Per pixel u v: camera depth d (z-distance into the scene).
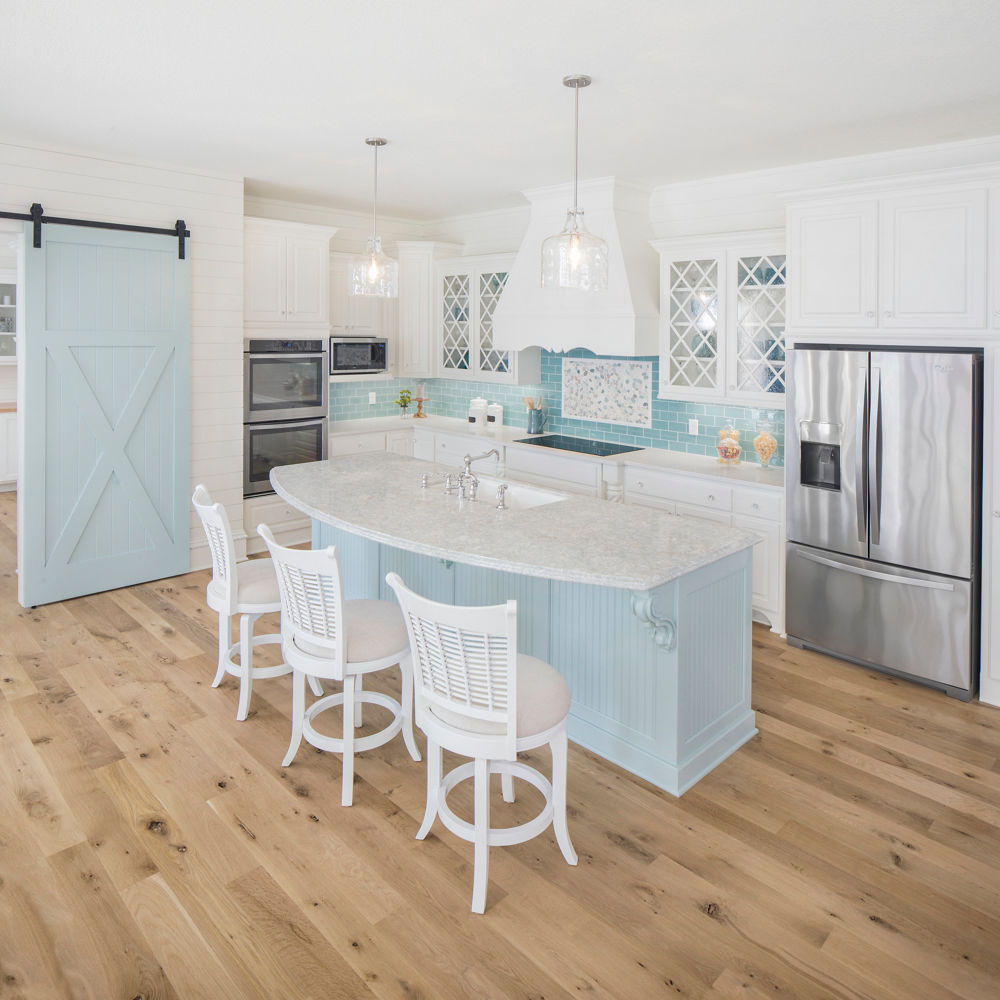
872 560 4.00
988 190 3.49
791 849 2.67
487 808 2.34
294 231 5.84
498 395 6.98
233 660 4.14
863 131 3.99
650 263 5.46
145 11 2.66
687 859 2.61
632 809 2.89
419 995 2.06
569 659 3.32
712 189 5.16
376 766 3.17
